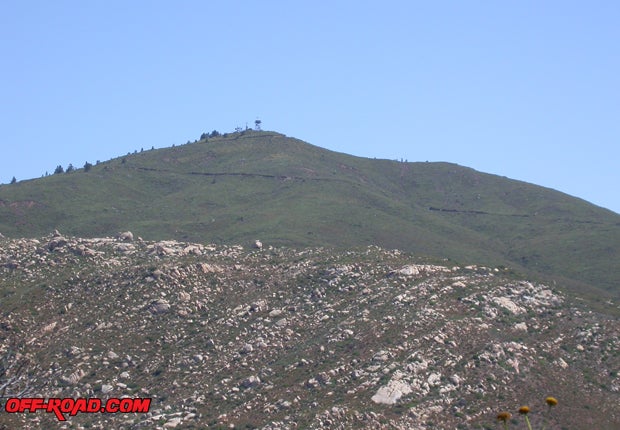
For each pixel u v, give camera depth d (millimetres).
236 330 94562
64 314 97250
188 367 87750
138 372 87562
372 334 86688
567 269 180625
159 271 104000
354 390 77375
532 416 75312
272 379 82750
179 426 74875
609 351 86688
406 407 74188
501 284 98875
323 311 96375
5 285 104562
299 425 71625
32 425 74938
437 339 83938
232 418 75500
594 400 79375
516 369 81312
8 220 190625
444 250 187375
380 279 102000
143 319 96438
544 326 90500
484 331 86688
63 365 87062
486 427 72875
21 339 90938
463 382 78312
